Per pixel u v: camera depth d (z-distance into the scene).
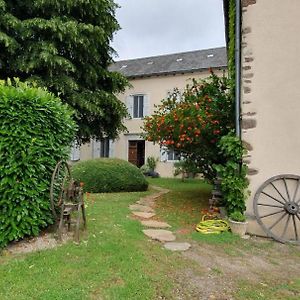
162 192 9.46
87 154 18.17
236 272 3.40
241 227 4.73
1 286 2.69
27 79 9.55
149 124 7.71
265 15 5.01
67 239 3.91
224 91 7.36
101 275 2.98
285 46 4.88
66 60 9.75
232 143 5.06
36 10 10.16
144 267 3.25
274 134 4.89
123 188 9.12
